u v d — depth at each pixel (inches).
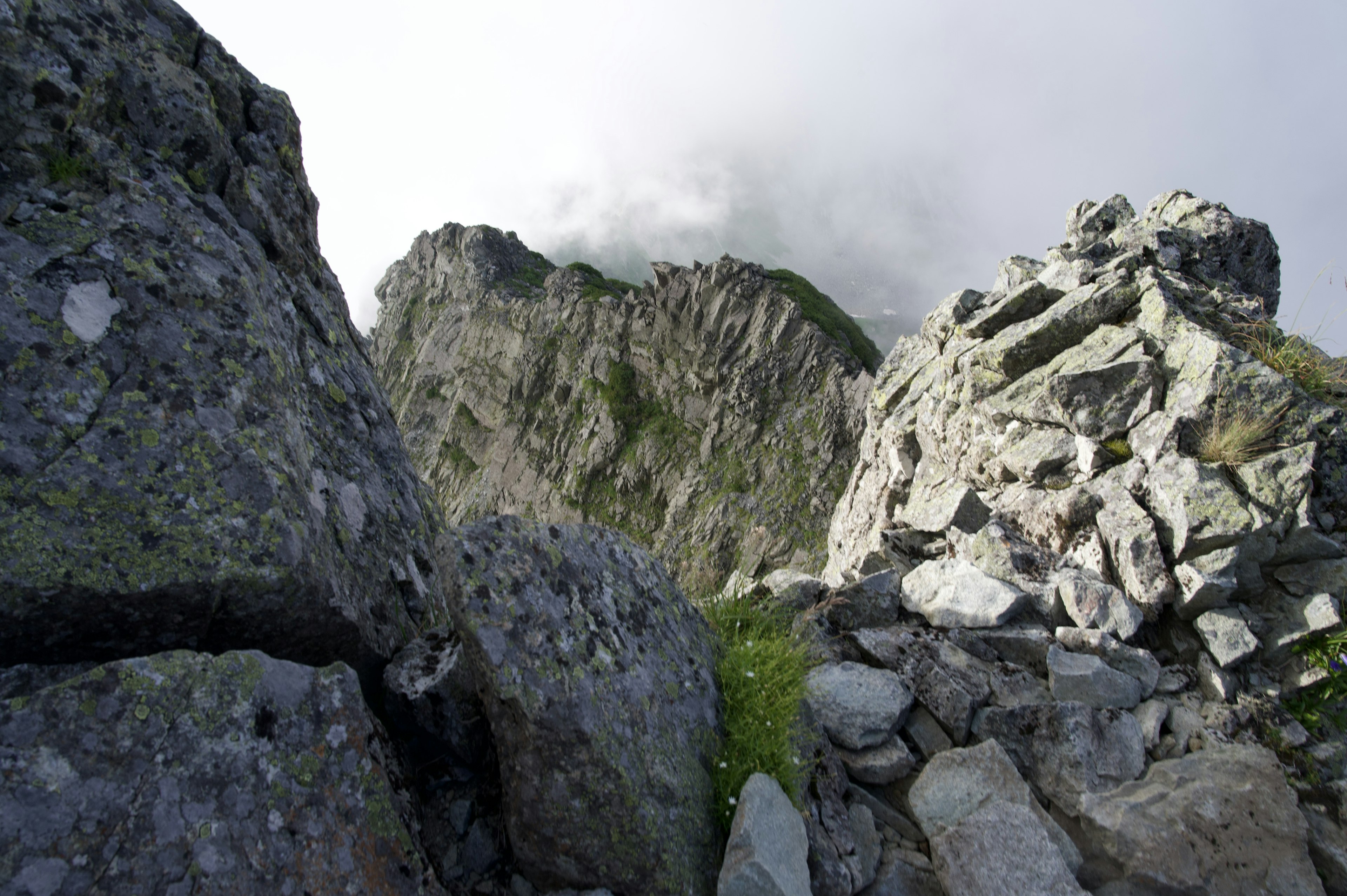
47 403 131.2
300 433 177.6
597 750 146.1
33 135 161.0
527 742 143.9
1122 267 386.9
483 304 4753.9
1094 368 326.0
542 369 4104.3
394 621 194.9
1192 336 306.2
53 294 141.7
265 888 108.2
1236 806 176.1
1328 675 216.7
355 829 123.5
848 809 183.9
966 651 228.8
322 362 235.1
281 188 241.0
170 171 191.2
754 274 3575.3
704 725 179.9
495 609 151.6
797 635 230.1
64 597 119.7
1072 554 281.0
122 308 149.2
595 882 145.7
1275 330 317.4
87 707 109.0
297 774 121.4
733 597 246.8
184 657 121.0
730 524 3152.1
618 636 172.7
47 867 95.3
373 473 229.0
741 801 156.9
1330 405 268.5
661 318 3705.7
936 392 487.2
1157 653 240.4
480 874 152.1
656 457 3553.2
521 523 171.9
